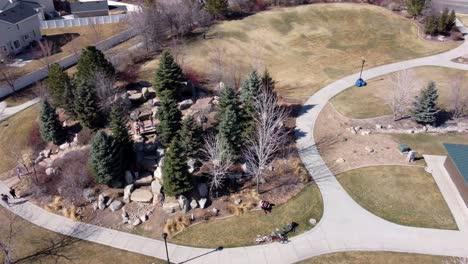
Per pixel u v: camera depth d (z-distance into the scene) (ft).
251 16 239.71
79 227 103.14
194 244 97.60
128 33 218.38
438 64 186.60
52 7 253.65
